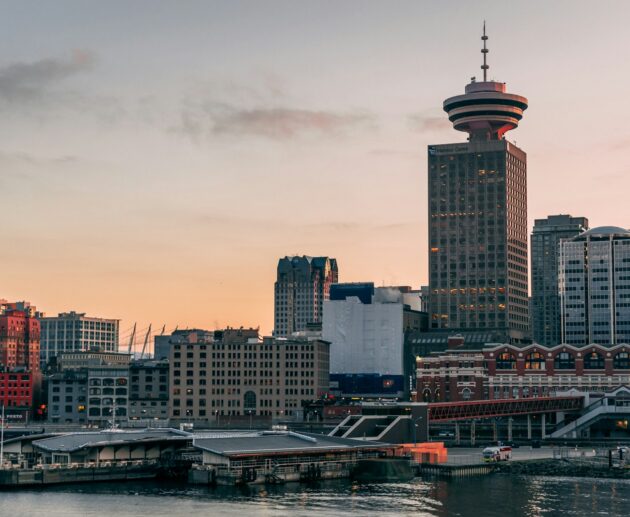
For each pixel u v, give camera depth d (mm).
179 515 198750
